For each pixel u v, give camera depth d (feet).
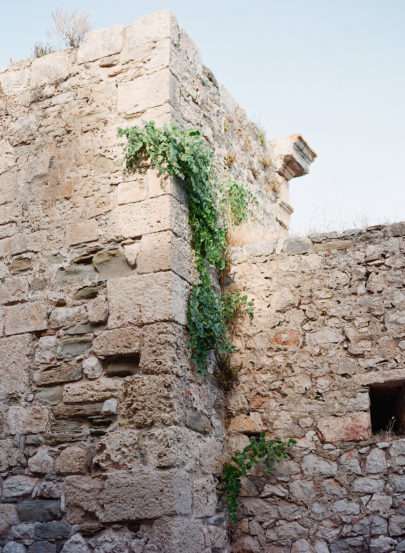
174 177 19.67
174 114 20.49
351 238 21.34
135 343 18.35
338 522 18.98
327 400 20.11
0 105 22.97
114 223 19.81
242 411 20.85
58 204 20.99
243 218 24.44
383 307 20.39
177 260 19.07
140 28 21.29
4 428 19.36
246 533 19.67
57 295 20.01
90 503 17.60
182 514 16.99
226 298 21.77
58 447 18.54
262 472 20.06
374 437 19.58
